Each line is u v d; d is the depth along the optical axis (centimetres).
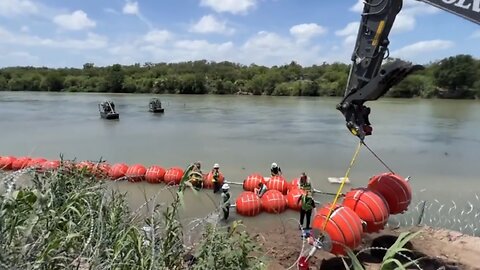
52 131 4691
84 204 513
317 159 3188
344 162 3089
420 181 2536
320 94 12162
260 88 12862
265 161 3103
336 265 1242
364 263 1239
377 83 1138
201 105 8888
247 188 2214
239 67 15562
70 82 14488
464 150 3619
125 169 2225
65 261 404
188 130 4856
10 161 2198
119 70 15112
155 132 4666
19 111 7156
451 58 10238
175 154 3353
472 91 10119
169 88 13362
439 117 6394
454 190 2316
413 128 5109
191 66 15600
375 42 1141
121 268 421
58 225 458
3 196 428
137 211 571
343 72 12900
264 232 1563
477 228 1648
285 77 13275
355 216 1155
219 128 5059
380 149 3659
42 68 16200
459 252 1308
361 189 1299
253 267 528
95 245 431
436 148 3716
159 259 450
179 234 537
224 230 615
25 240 387
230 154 3369
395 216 1791
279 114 6925
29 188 516
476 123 5606
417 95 10719
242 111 7475
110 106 6050
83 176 616
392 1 1102
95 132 4634
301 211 1644
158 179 2175
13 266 357
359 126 1220
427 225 1645
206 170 2791
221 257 509
